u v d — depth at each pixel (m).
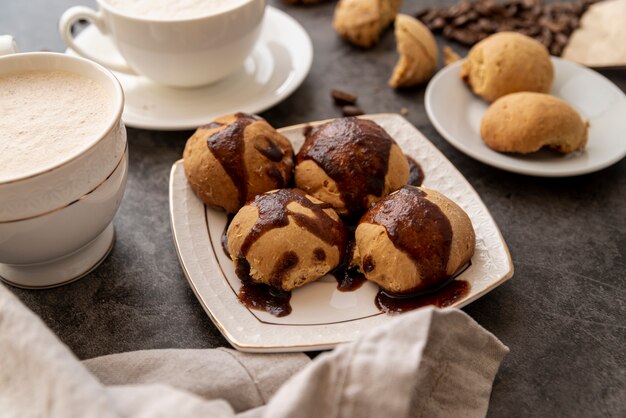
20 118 0.36
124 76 0.53
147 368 0.34
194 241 0.40
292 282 0.38
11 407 0.30
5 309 0.31
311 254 0.37
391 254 0.37
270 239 0.37
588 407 0.35
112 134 0.35
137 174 0.47
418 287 0.37
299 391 0.31
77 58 0.38
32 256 0.36
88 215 0.36
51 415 0.29
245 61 0.54
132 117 0.49
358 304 0.38
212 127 0.43
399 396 0.31
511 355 0.37
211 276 0.39
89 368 0.34
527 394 0.35
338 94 0.53
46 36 0.59
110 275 0.40
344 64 0.58
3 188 0.32
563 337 0.38
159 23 0.45
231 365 0.34
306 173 0.41
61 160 0.33
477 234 0.40
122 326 0.38
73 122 0.35
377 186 0.40
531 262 0.42
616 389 0.36
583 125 0.47
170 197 0.42
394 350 0.32
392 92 0.55
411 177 0.44
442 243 0.37
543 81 0.51
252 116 0.44
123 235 0.43
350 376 0.31
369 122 0.43
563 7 0.62
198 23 0.46
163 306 0.39
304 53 0.55
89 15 0.49
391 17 0.62
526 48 0.51
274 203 0.38
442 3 0.66
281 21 0.59
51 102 0.36
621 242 0.43
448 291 0.38
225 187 0.41
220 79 0.52
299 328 0.36
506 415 0.34
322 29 0.62
